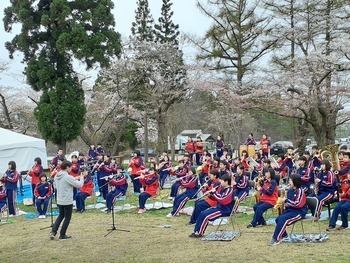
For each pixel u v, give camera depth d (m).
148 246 8.16
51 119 23.19
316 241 7.76
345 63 19.48
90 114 30.30
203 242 8.19
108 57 24.14
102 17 23.98
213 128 38.31
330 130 22.48
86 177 12.68
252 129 36.72
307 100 20.91
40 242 8.91
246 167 13.79
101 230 9.84
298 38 23.52
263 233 8.67
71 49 22.52
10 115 32.38
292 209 7.82
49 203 11.93
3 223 11.39
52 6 22.67
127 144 34.50
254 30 25.19
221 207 8.59
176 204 11.15
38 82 23.56
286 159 13.38
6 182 12.38
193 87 26.19
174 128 29.77
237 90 24.55
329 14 22.97
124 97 28.44
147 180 12.02
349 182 8.70
